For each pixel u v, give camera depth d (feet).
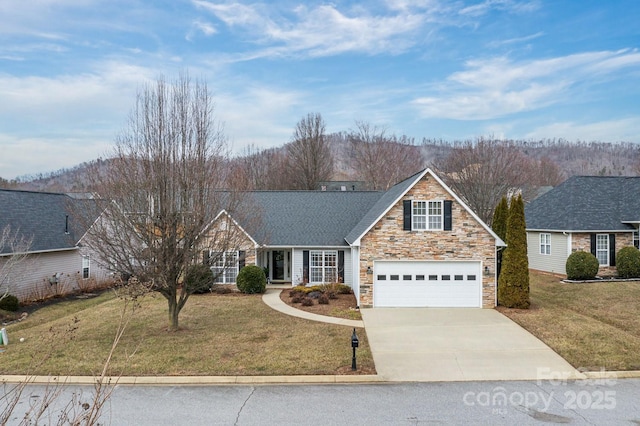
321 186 183.42
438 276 67.15
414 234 67.10
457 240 67.05
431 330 53.67
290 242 84.33
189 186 49.57
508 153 143.54
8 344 48.60
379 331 53.26
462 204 66.69
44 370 40.04
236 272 83.30
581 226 88.53
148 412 32.30
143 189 48.37
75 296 85.76
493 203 123.54
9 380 37.65
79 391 36.17
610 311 61.16
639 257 83.82
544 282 84.94
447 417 31.45
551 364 42.04
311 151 197.06
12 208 82.38
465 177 127.44
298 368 40.65
